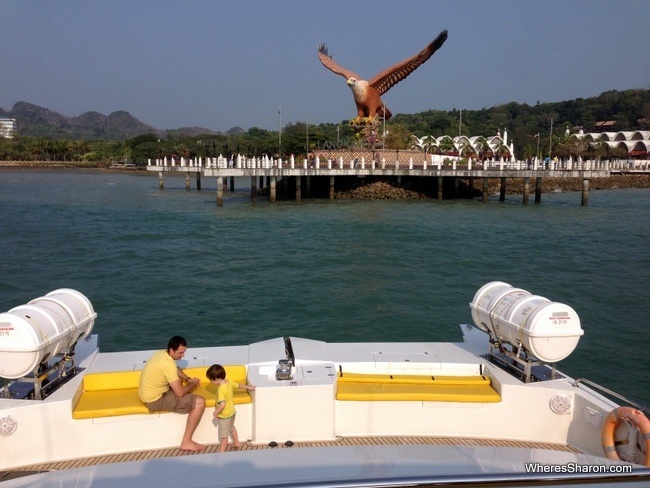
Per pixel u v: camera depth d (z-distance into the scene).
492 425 5.45
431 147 82.88
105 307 15.17
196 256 22.84
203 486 2.45
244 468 2.58
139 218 35.66
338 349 6.17
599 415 5.00
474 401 5.39
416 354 6.10
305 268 20.47
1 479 4.67
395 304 15.67
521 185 62.69
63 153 133.50
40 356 4.79
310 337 12.98
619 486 2.35
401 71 49.56
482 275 19.83
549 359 5.30
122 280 18.36
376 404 5.39
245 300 16.00
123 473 2.62
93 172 113.62
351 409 5.39
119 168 121.19
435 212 39.81
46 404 4.88
